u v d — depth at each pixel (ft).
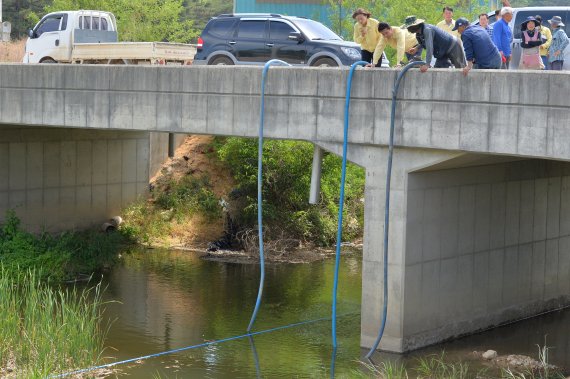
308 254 88.07
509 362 54.03
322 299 70.79
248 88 59.62
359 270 81.56
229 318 64.85
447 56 54.13
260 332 61.16
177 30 146.00
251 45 75.66
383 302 55.36
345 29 120.06
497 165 61.41
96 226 93.25
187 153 103.55
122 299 69.97
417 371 51.78
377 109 54.24
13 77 72.69
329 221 92.79
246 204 92.07
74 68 68.74
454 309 59.00
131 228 92.48
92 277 77.61
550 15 72.43
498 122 50.06
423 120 52.65
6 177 85.05
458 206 58.29
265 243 88.94
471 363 53.72
